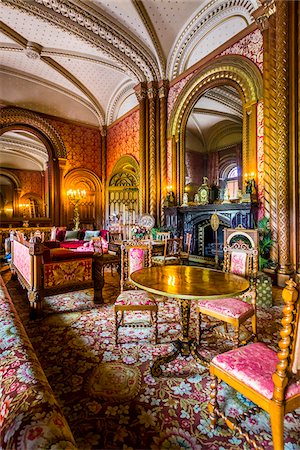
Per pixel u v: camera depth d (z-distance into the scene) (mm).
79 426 1550
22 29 6199
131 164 9195
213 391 1568
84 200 10273
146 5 5824
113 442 1442
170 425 1562
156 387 1910
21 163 15469
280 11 4395
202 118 10242
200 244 6918
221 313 2312
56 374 2057
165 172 7574
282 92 4414
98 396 1810
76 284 3533
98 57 7309
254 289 2619
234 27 5867
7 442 985
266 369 1420
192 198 10016
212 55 6156
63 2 5250
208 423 1579
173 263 4977
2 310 2273
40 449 905
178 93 7230
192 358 2297
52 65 7688
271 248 4707
